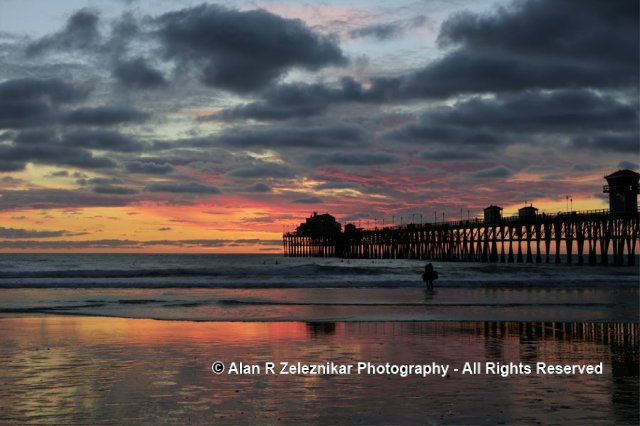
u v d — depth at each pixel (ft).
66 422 27.04
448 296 103.76
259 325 64.08
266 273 179.01
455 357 43.80
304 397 31.60
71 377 36.37
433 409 29.27
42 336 54.75
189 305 86.89
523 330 60.29
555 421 27.25
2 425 26.53
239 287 129.08
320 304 88.58
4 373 37.52
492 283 135.33
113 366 39.96
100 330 59.47
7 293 111.04
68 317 71.82
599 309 82.33
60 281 132.36
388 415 28.19
